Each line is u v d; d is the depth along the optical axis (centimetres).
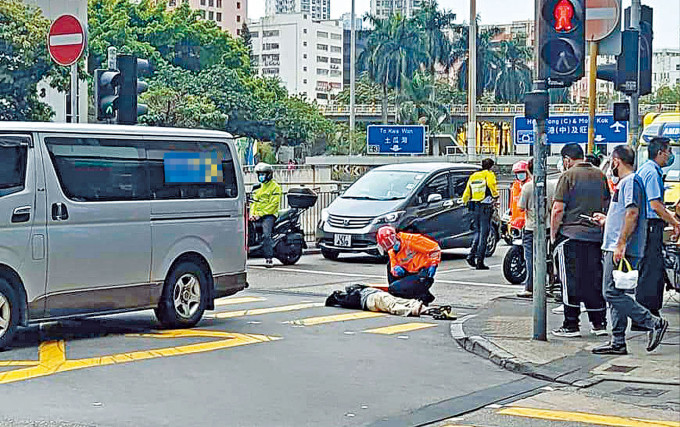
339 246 2094
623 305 1017
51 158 1032
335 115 10281
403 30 9312
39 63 4562
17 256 995
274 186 2006
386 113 9544
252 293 1580
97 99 1430
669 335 1147
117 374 913
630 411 823
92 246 1062
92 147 1076
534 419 789
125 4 8481
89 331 1157
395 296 1370
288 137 8069
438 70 10375
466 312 1393
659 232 1098
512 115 9656
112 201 1088
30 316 1013
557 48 1054
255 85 8406
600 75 1548
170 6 15750
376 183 2202
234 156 1248
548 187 1423
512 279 1745
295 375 934
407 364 1005
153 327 1192
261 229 2000
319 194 2606
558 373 957
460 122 9856
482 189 1984
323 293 1586
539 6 1064
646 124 1973
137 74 1434
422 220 2117
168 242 1151
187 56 8581
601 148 2489
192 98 7031
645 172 1083
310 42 17875
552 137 2425
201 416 769
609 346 1040
